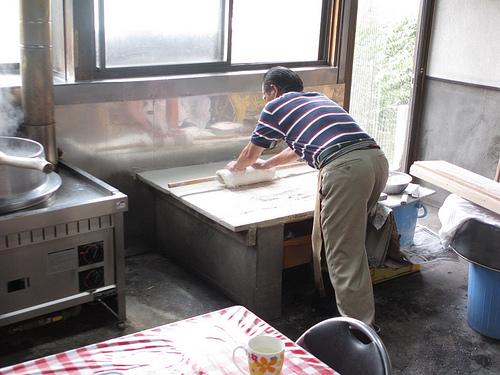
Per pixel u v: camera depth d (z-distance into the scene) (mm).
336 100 3982
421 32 4305
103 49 3035
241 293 2859
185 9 3268
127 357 1346
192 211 2957
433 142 4508
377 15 4027
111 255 2523
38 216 2203
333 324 1529
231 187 3043
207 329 1479
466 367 2480
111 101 3055
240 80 3490
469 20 4062
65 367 1297
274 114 2506
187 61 3379
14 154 2463
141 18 3139
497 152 4027
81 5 2855
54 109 2695
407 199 3238
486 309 2646
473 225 2488
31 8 2461
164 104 3264
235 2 3430
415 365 2480
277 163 2980
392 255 2945
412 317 2887
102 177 3193
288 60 3783
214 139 3545
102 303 2869
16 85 2730
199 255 3156
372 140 2459
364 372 1422
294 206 2809
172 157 3416
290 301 3020
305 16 3750
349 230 2404
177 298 2984
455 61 4215
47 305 2375
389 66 4254
